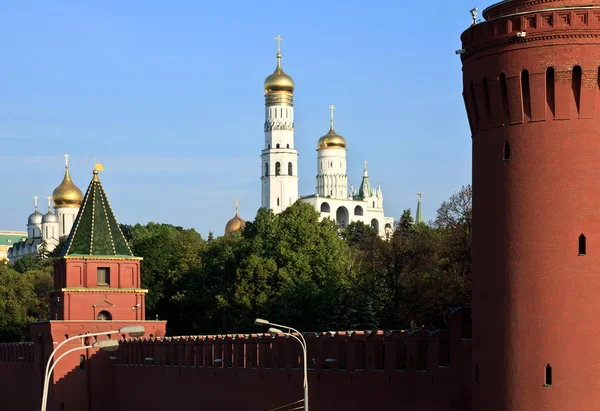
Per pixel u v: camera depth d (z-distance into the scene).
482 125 65.81
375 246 148.88
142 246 176.50
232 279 158.38
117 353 129.50
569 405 61.41
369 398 81.81
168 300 172.00
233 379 101.88
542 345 62.19
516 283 63.25
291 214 163.75
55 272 135.62
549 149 62.56
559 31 61.69
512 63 63.12
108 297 131.62
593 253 61.75
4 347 148.88
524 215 63.16
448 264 126.38
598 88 61.94
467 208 131.25
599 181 62.09
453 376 73.69
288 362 92.44
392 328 135.38
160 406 117.38
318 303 141.00
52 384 127.50
